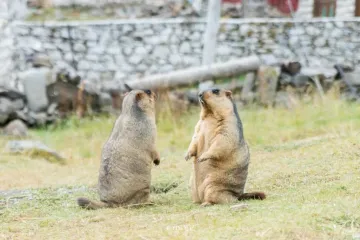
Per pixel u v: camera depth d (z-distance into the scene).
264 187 9.44
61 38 22.62
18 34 22.33
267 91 19.41
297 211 7.27
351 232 6.52
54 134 17.92
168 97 18.50
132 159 8.76
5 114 17.92
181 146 15.52
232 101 8.59
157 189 10.33
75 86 19.48
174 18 25.38
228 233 6.65
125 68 22.83
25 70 21.25
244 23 22.91
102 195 8.88
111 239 6.91
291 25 22.88
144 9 25.55
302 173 9.90
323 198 7.96
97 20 24.69
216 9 20.84
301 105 18.23
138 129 8.83
